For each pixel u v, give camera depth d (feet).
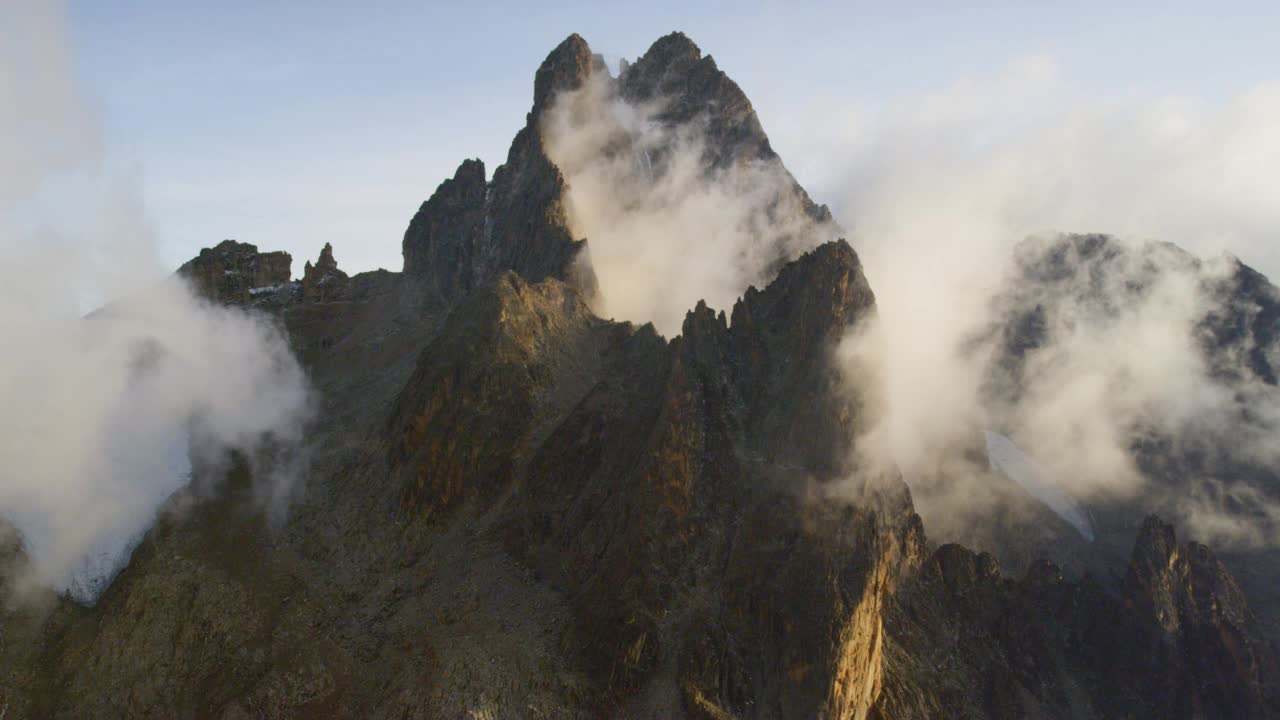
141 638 387.96
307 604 402.72
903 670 419.13
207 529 438.81
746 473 408.67
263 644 384.68
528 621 379.14
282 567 421.18
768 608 369.91
